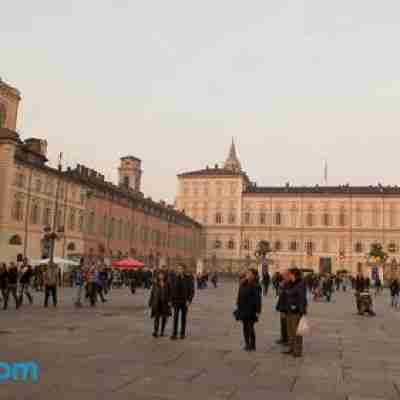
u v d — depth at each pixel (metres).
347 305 39.72
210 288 67.00
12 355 13.40
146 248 99.12
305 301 14.96
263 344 17.17
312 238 128.50
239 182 133.00
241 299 15.67
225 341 17.38
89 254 76.06
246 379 11.52
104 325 20.70
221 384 10.92
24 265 28.34
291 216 130.12
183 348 15.53
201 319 24.91
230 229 132.38
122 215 89.25
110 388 10.20
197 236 131.12
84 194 76.19
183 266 17.80
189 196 135.75
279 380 11.58
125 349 14.98
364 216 126.31
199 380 11.21
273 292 57.44
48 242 66.62
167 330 19.84
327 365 13.67
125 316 24.58
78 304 29.39
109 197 84.56
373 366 13.72
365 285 35.22
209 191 134.62
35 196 64.81
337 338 19.62
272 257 129.50
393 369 13.33
